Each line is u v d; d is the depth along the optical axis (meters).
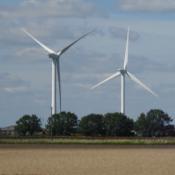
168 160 138.62
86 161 135.12
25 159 140.88
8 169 114.69
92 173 109.06
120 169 116.25
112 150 182.25
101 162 132.25
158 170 114.50
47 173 108.38
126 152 171.50
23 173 107.94
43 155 155.62
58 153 164.50
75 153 164.75
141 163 129.62
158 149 191.25
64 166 121.75
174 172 111.19
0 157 147.88
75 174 107.56
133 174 108.06
